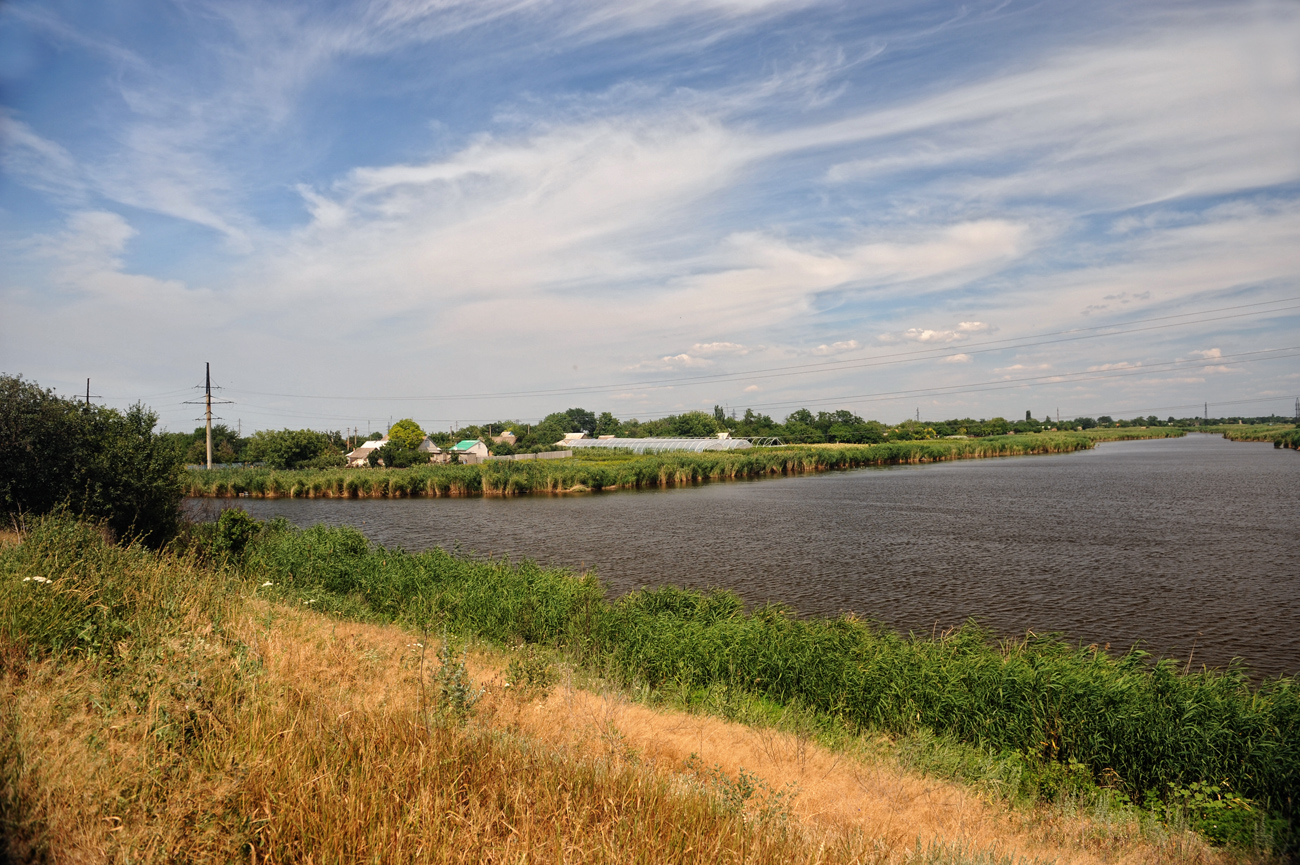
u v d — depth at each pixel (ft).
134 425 78.74
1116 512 137.18
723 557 96.94
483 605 57.93
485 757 22.49
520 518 148.87
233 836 15.85
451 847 16.81
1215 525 117.80
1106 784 33.40
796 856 19.85
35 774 17.20
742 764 30.50
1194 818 29.58
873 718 39.99
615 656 48.44
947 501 165.48
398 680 31.19
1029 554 95.86
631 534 120.78
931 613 67.26
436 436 522.47
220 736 20.06
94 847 15.46
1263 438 529.04
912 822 26.71
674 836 19.02
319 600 58.08
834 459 315.37
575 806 20.13
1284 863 25.41
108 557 38.96
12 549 36.55
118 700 21.50
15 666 24.73
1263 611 65.87
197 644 25.26
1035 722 36.65
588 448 391.24
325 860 15.74
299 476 220.84
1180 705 35.96
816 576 83.97
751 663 45.65
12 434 65.16
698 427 485.15
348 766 20.16
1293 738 32.37
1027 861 23.67
